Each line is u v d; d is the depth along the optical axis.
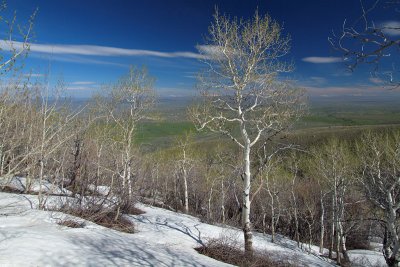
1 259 7.80
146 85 28.39
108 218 16.67
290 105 17.02
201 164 39.81
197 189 43.72
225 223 31.58
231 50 16.69
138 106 27.62
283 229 46.12
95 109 23.34
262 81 16.64
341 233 29.17
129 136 25.34
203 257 14.91
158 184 41.78
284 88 16.89
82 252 9.62
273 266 17.27
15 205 13.91
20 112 13.84
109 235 13.05
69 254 9.14
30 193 18.30
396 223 19.08
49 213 13.74
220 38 16.66
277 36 16.44
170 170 43.47
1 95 10.63
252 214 42.91
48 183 21.36
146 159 35.69
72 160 20.25
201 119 17.36
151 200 37.16
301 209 39.47
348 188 30.17
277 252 21.16
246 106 17.23
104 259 9.55
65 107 14.82
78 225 13.51
